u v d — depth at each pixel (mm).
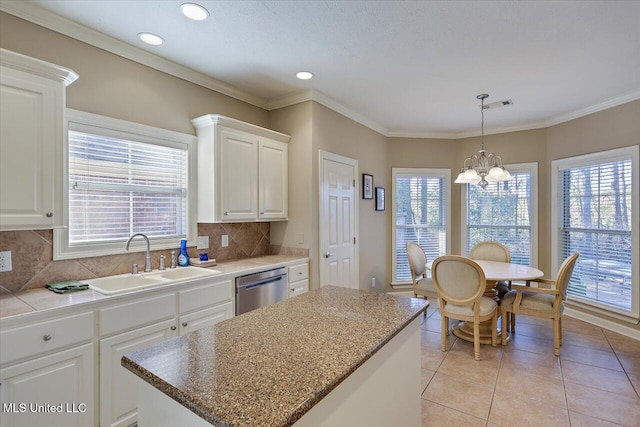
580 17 2066
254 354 1075
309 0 1910
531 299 3088
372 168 4492
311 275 3334
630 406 2174
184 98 2814
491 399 2270
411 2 1932
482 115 4125
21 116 1659
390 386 1336
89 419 1734
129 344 1896
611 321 3553
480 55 2578
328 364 1004
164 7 1967
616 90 3271
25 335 1520
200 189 2850
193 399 808
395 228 4910
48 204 1752
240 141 2947
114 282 2266
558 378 2543
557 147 4199
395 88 3254
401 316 1472
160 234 2670
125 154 2441
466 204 4961
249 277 2656
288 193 3492
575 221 3990
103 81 2299
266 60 2662
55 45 2072
